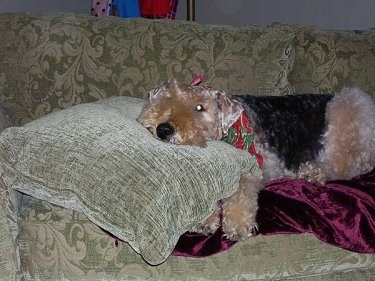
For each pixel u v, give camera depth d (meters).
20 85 1.87
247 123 1.66
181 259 1.43
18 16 1.93
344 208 1.54
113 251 1.41
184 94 1.46
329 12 3.16
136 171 1.25
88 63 1.89
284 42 2.00
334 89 2.06
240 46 1.98
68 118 1.42
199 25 2.02
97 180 1.25
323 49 2.06
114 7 2.90
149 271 1.43
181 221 1.24
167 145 1.34
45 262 1.41
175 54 1.93
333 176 1.89
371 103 1.96
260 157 1.69
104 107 1.54
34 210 1.42
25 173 1.32
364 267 1.60
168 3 2.92
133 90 1.91
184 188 1.26
